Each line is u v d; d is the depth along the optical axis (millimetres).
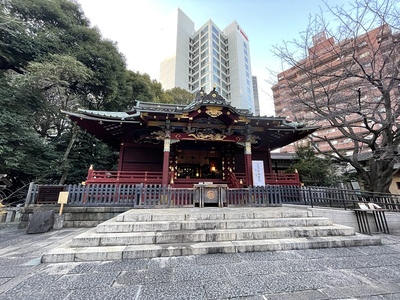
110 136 11922
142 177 10758
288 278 2719
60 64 11023
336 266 3148
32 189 6914
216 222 4746
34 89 11086
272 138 12875
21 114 10219
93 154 14469
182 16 58219
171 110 9203
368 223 6227
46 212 6191
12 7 11875
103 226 4340
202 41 55688
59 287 2451
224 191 7707
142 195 7223
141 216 4938
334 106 10375
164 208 6969
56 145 13289
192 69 55625
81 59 13281
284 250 3963
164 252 3625
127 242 3943
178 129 10398
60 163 12086
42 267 3115
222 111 9391
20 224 6484
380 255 3686
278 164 17078
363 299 2180
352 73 9352
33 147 10664
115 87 14672
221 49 57219
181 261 3365
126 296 2244
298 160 15438
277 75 13406
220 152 13094
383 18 8492
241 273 2881
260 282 2602
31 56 11805
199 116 9977
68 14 14695
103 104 15516
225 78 55062
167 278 2715
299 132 11602
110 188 7336
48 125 14055
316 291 2361
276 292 2338
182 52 53969
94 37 14578
